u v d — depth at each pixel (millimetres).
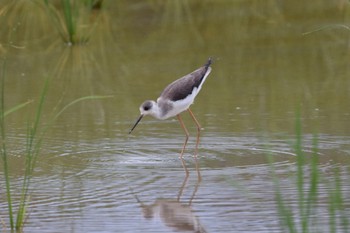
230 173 11672
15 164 12227
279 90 15867
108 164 12227
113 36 20094
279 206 9445
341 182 11078
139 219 10039
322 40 19172
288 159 12242
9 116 14703
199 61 17906
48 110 15031
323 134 13250
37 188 11211
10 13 20719
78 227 9805
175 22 20781
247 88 16094
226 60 18031
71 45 19531
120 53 18859
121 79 16906
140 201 10695
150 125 14203
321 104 14891
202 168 11984
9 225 9969
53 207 10508
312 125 13727
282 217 9867
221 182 11352
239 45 19062
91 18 21031
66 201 10719
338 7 20938
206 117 14438
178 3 21594
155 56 18500
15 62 18297
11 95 15945
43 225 9906
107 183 11406
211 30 20172
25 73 17500
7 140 13312
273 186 11062
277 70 17234
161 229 9688
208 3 21953
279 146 12812
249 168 11875
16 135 13602
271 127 13695
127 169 11992
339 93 15523
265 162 12117
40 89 16359
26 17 20750
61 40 19938
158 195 10914
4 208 10523
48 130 13883
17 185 11328
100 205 10555
